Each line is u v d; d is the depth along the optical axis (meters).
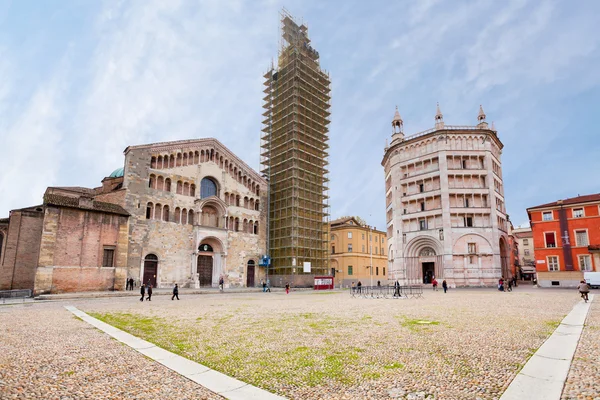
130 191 54.50
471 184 69.19
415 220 72.62
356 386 8.78
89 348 12.84
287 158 77.81
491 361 10.68
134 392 8.44
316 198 79.75
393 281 76.25
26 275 45.66
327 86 90.19
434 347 12.62
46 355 11.79
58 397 8.08
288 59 83.62
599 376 9.02
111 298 38.53
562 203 60.28
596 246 56.25
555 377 9.03
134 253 53.53
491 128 77.62
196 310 26.03
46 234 41.53
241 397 8.09
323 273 77.12
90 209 45.03
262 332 16.25
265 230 74.69
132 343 13.73
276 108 85.12
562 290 50.25
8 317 21.34
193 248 60.50
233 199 69.56
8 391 8.34
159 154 59.19
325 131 86.06
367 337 14.71
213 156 67.44
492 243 65.94
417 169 74.19
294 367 10.46
